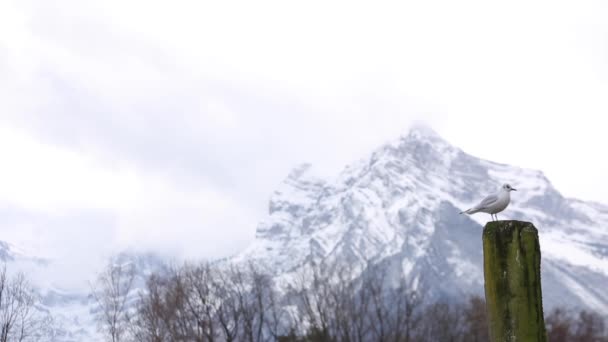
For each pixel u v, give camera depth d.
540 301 12.06
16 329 65.88
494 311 12.19
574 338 117.06
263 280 103.44
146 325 78.94
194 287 92.88
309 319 89.56
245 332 84.44
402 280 105.94
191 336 79.00
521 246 12.13
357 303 96.94
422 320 95.75
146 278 87.94
